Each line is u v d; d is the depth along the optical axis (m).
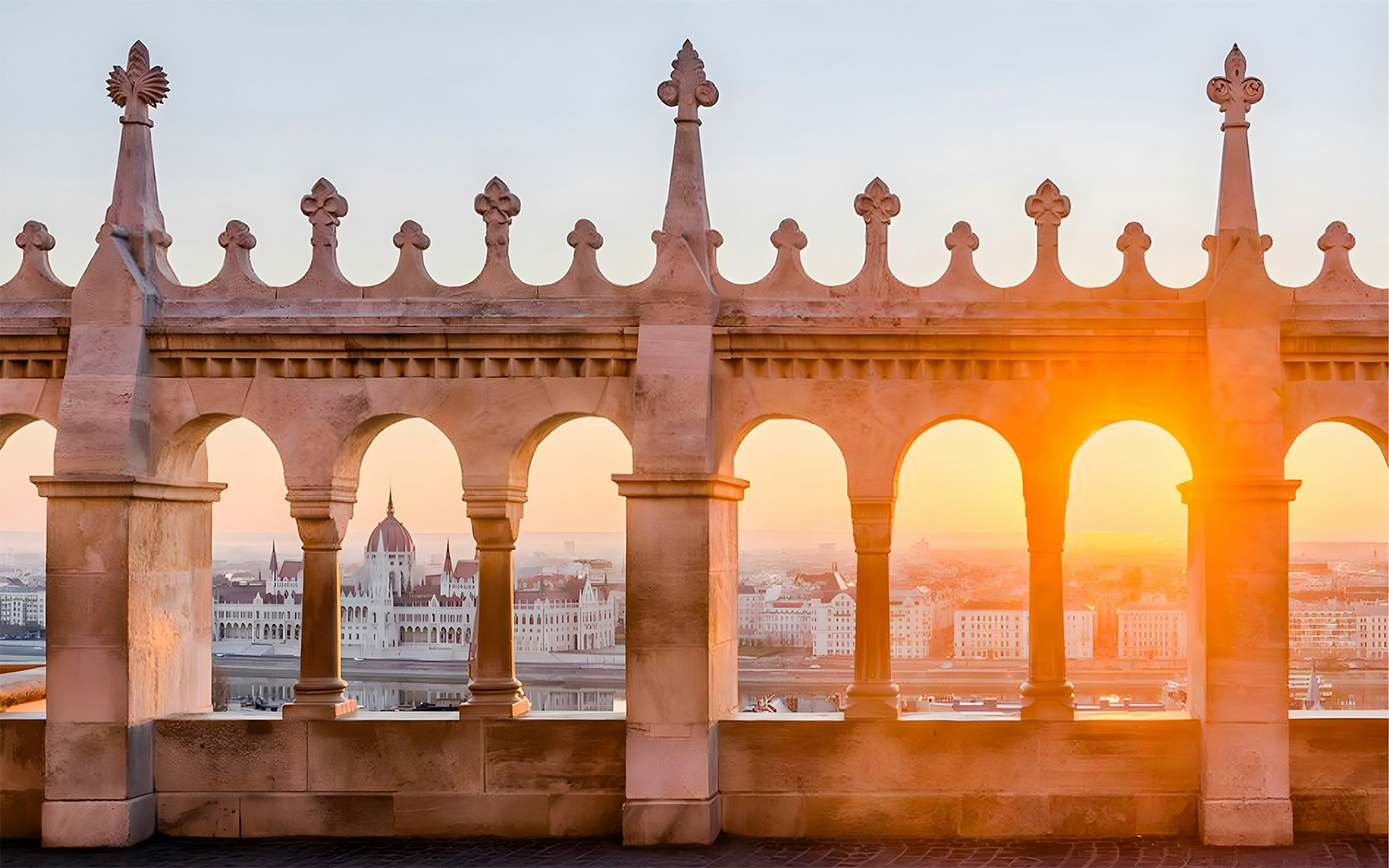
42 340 13.27
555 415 13.08
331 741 13.12
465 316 13.05
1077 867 11.73
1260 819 12.33
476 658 13.30
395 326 13.03
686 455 12.60
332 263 13.44
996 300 12.95
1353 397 12.65
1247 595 12.40
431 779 13.09
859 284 13.07
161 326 13.17
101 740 12.77
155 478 13.15
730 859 12.08
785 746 12.91
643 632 12.62
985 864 11.86
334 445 13.15
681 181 13.11
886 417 12.94
